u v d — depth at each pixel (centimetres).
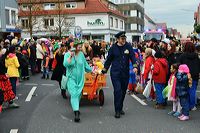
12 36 2139
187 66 909
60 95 1282
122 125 823
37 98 1218
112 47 923
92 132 762
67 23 5816
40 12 5766
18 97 1238
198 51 1093
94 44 2289
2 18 4344
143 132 761
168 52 1070
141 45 1884
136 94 1291
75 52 894
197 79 975
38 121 870
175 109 935
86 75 1037
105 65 930
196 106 1066
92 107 1048
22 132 768
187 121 866
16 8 4775
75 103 878
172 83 919
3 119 894
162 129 787
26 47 2030
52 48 2136
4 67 986
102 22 6262
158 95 1020
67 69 895
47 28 5859
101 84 1063
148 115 934
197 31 4000
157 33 3766
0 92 771
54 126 819
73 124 838
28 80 1755
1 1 4331
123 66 912
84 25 6309
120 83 913
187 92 875
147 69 1104
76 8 6378
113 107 1048
